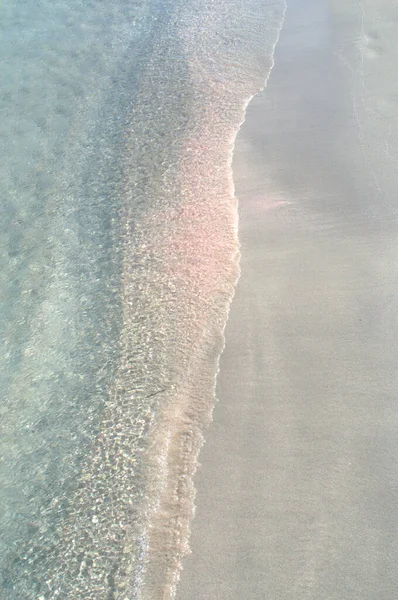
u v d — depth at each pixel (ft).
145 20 26.66
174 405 12.03
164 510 10.47
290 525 9.96
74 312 14.44
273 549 9.71
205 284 14.29
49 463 11.57
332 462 10.68
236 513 10.25
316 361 12.36
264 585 9.34
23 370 13.38
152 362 12.91
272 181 17.03
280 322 13.23
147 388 12.43
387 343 12.44
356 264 14.16
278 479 10.59
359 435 11.00
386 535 9.61
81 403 12.46
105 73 23.35
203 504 10.44
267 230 15.47
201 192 17.06
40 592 9.83
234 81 21.65
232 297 13.89
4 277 15.65
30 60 24.35
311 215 15.70
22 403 12.71
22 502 11.05
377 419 11.19
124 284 14.82
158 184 17.65
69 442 11.84
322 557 9.52
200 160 18.25
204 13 26.40
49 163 19.30
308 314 13.28
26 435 12.12
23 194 18.19
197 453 11.18
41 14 27.50
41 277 15.55
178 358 12.88
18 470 11.56
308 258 14.53
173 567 9.74
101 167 18.83
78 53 24.68
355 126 18.58
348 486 10.30
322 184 16.63
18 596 9.85
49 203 17.80
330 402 11.60
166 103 21.06
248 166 17.72
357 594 9.05
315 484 10.42
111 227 16.58
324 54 22.34
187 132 19.54
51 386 12.92
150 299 14.25
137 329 13.66
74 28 26.40
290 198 16.35
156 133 19.74
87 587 9.76
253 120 19.63
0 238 16.80
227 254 14.96
